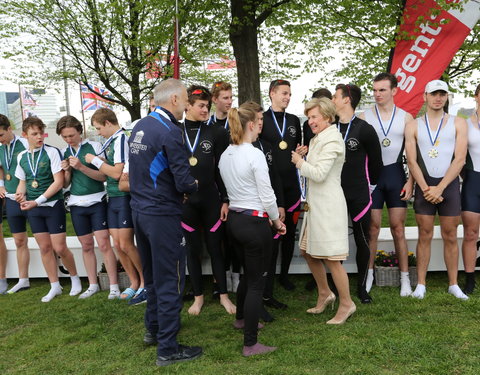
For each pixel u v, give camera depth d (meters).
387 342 2.54
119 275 3.96
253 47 7.53
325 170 2.73
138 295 3.58
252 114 2.53
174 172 2.33
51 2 9.48
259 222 2.48
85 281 4.34
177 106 2.44
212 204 3.18
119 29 9.25
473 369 2.20
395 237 3.52
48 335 2.99
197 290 3.32
